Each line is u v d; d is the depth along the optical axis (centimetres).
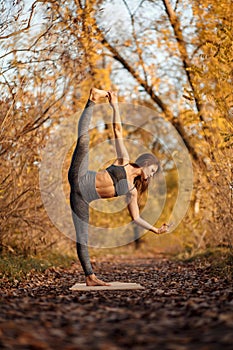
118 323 600
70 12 1155
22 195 1246
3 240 1341
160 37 1714
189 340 509
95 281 942
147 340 517
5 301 735
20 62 1095
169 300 762
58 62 1157
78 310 681
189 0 1428
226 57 1073
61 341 518
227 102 1098
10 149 1136
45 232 1409
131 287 923
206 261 1405
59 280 1133
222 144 1122
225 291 815
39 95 1184
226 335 511
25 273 1155
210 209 1392
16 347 488
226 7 1235
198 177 1468
